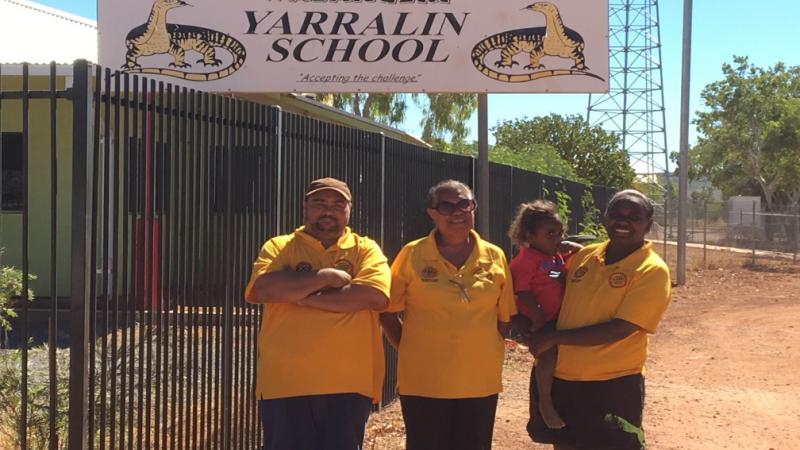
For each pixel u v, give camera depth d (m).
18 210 11.91
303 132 6.37
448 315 4.35
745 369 10.41
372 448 6.46
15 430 5.18
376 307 4.29
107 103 4.45
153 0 8.30
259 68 8.37
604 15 8.66
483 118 9.66
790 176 45.38
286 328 4.28
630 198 4.33
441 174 9.52
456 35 8.55
